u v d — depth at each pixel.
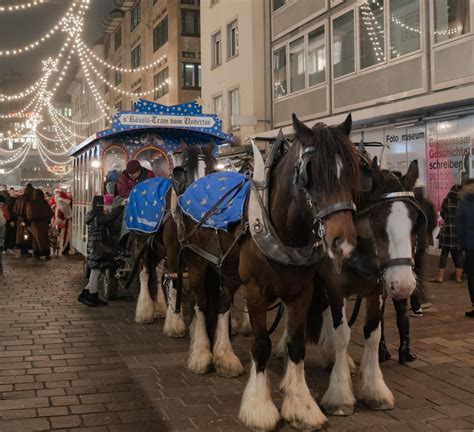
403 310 5.67
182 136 10.47
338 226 3.31
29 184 16.48
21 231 16.53
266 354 4.27
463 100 12.59
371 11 16.09
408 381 5.16
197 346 5.56
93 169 11.19
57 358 5.97
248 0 22.22
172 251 6.83
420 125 14.34
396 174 4.64
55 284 11.02
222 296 5.50
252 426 4.11
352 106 17.05
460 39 13.22
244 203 4.40
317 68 18.89
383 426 4.16
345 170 3.39
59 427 4.15
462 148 13.16
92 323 7.66
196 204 5.35
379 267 4.16
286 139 4.34
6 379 5.25
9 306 8.80
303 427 4.05
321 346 5.53
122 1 43.94
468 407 4.52
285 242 4.00
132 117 9.97
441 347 6.29
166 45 36.06
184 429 4.12
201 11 26.78
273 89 21.70
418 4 14.34
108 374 5.42
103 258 8.84
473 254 7.66
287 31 20.47
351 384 4.73
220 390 4.96
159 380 5.25
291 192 3.86
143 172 9.17
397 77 15.16
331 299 4.45
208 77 26.30
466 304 8.55
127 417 4.34
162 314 8.05
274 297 4.30
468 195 7.71
